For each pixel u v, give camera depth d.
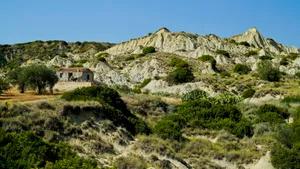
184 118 52.31
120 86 84.06
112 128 39.03
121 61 129.00
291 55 151.88
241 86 87.81
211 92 84.44
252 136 48.16
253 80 94.62
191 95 70.00
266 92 74.56
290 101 66.75
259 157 40.31
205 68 114.50
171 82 94.25
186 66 112.69
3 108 34.12
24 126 32.75
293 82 93.56
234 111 53.47
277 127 47.44
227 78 100.38
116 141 37.03
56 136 33.25
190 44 155.75
